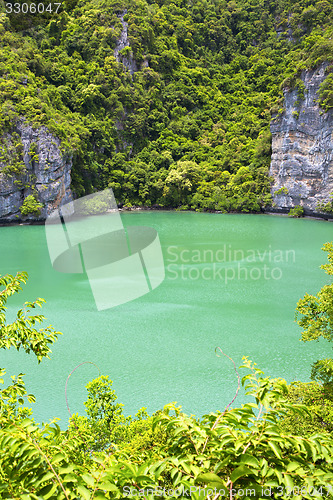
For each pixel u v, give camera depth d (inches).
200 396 729.6
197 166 3998.5
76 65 4446.4
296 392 475.5
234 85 5472.4
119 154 4136.3
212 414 136.6
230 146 4303.6
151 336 1003.9
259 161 3846.0
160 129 4662.9
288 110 3476.9
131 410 679.1
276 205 3597.4
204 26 5935.0
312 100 3319.4
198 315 1157.1
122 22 4795.8
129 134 4498.0
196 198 3814.0
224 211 3671.3
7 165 3085.6
